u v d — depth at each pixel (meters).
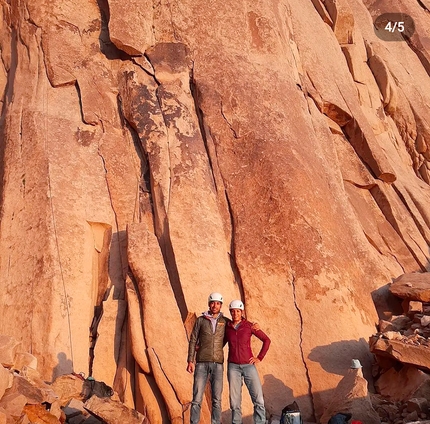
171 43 10.05
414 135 13.85
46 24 9.91
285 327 7.96
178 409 7.07
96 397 6.02
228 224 8.71
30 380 6.16
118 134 9.36
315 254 8.38
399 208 11.16
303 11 12.83
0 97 9.93
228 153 9.20
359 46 13.99
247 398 7.32
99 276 8.32
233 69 9.91
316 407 7.43
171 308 7.61
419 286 8.52
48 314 7.64
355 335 7.95
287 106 9.96
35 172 8.66
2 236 8.30
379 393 7.48
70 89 9.56
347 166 11.23
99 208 8.63
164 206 8.59
